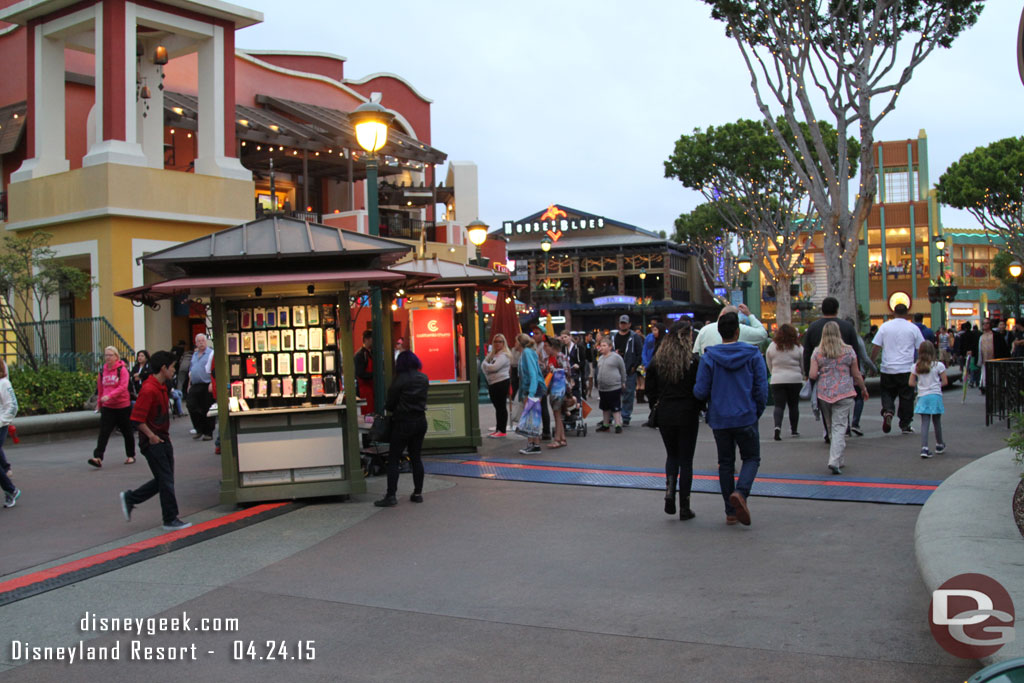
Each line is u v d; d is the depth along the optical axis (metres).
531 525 7.94
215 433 13.32
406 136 34.56
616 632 5.10
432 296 12.77
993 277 66.44
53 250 22.77
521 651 4.86
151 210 22.41
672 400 7.97
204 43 24.34
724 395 7.64
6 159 26.23
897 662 4.50
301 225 9.55
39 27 23.67
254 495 9.12
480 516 8.38
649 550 6.92
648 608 5.52
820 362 10.12
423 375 9.15
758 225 39.31
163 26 23.19
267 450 9.16
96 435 16.75
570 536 7.47
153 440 8.16
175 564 6.92
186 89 28.89
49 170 23.81
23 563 7.14
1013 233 42.62
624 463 11.34
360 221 28.67
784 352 12.91
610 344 14.56
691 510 8.24
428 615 5.53
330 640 5.14
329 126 29.94
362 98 36.09
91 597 6.09
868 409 17.53
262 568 6.75
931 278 64.69
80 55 26.77
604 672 4.52
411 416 8.98
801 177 21.66
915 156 65.19
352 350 9.33
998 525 5.91
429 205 37.75
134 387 16.84
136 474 11.73
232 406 9.20
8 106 26.84
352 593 6.04
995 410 14.30
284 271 9.11
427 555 7.00
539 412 12.33
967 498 6.82
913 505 8.17
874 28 20.08
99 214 21.64
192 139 28.59
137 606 5.88
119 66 22.12
